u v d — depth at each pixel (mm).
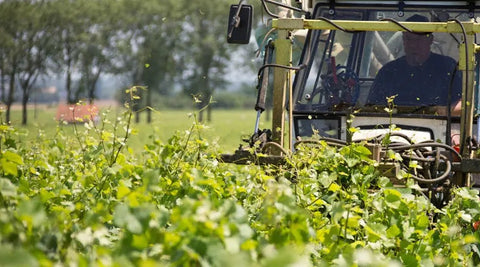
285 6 17984
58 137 20266
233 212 9664
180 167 14438
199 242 8914
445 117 18172
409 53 19234
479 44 18922
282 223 10133
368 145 14727
